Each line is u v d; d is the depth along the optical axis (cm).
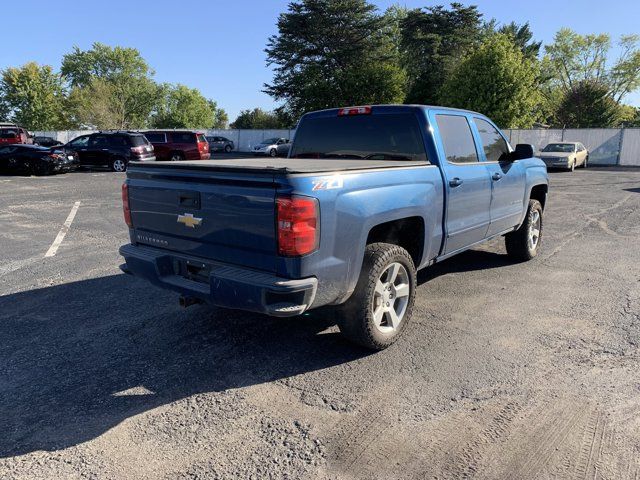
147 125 8200
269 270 306
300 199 290
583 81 4791
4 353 382
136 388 330
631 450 261
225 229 322
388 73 3981
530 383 331
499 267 617
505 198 542
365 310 352
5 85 5862
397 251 368
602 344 390
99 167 2233
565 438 271
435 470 247
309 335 412
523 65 3036
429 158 425
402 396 317
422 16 4603
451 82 3148
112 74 7781
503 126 2992
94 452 265
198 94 8725
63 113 6025
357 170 332
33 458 260
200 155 2414
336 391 324
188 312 466
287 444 270
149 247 388
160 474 247
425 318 447
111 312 467
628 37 5441
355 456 259
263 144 3672
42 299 505
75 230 856
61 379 342
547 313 458
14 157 1916
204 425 288
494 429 281
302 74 4469
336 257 319
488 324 432
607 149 2914
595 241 766
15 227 880
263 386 332
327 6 4453
